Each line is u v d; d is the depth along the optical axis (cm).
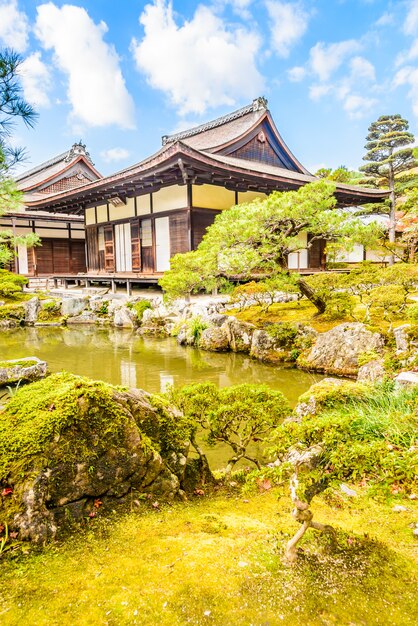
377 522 250
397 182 2284
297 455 311
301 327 845
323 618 160
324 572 187
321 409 405
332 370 721
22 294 1606
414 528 240
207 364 817
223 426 335
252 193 1563
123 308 1298
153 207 1505
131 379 716
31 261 2286
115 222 1692
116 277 1527
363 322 800
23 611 161
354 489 295
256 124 1800
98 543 211
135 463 257
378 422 303
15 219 2164
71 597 169
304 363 765
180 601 167
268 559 195
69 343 1057
